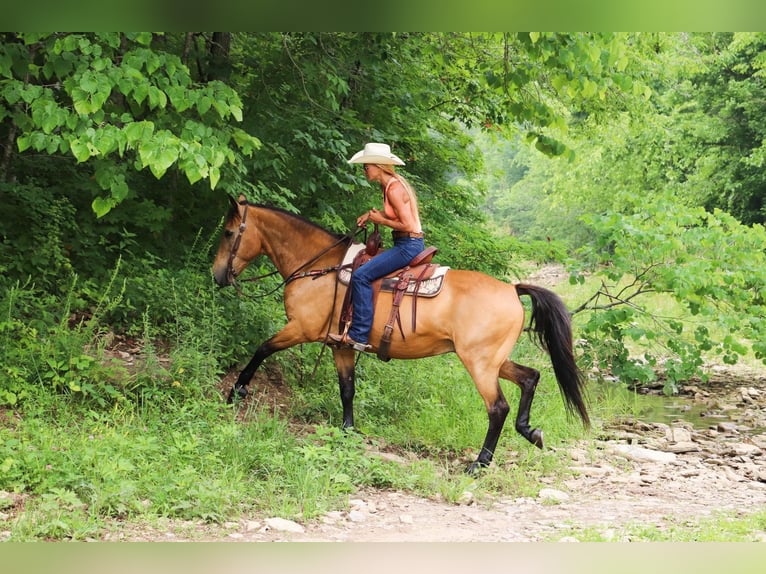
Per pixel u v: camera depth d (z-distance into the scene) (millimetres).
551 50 8633
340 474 6598
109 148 6523
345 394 8195
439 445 8461
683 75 26016
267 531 5555
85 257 10188
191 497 5910
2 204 9742
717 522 6098
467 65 13586
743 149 27422
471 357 7469
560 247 14531
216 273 8375
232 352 9477
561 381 7613
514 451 8391
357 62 12320
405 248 7637
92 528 5211
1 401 7277
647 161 29859
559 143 9953
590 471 7922
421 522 6020
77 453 6168
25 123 7203
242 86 11516
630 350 16672
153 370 8172
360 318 7609
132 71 6719
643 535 5621
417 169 15281
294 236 8258
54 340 8219
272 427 7621
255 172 11141
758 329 11984
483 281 7605
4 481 5785
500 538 5598
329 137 10812
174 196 11344
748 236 12188
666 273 11859
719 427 10594
